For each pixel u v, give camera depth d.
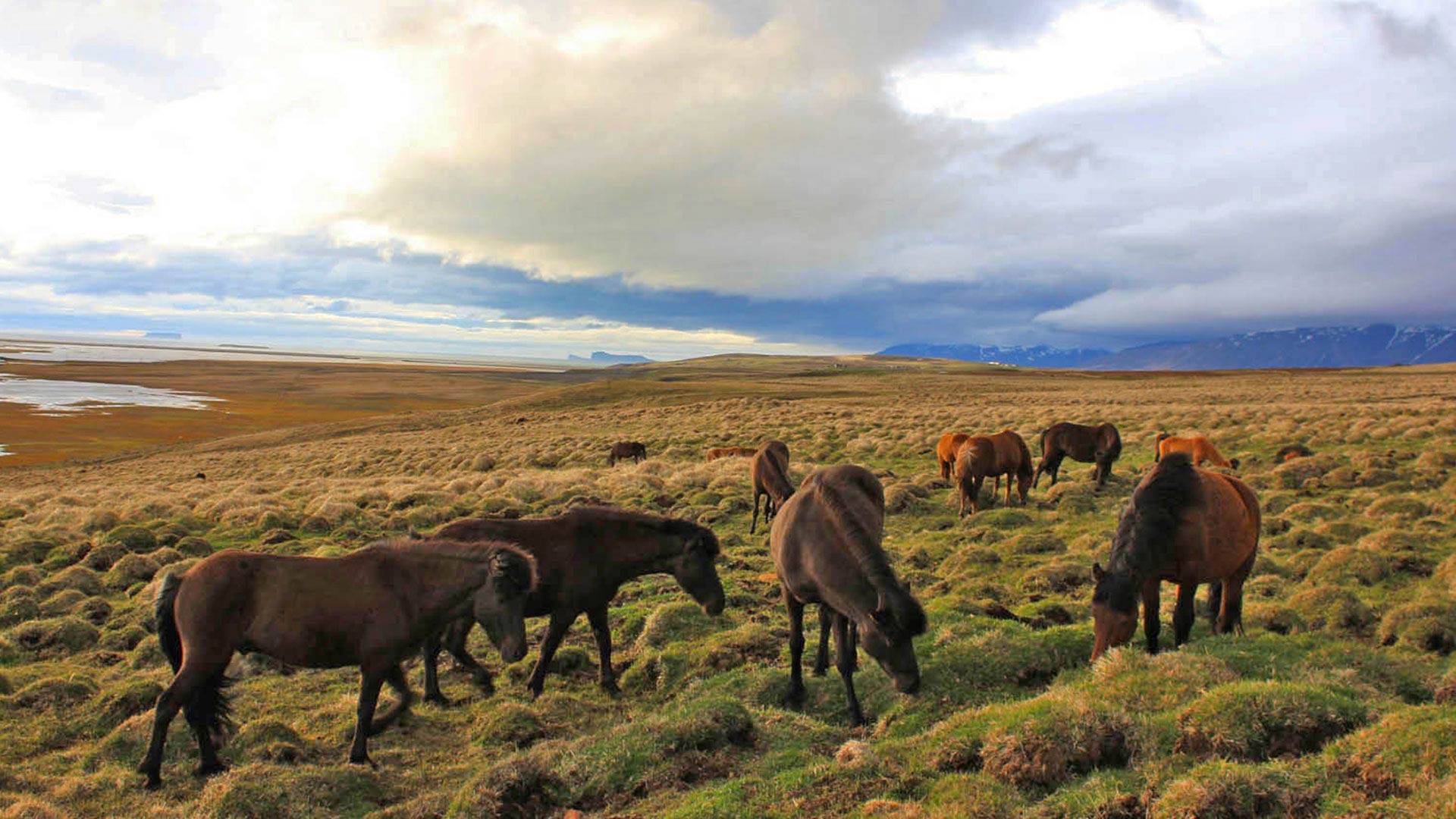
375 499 20.73
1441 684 5.72
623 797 5.60
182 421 77.06
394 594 6.59
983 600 9.91
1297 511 14.40
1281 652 6.70
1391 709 5.11
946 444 20.28
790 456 28.39
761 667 8.25
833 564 6.49
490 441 43.16
